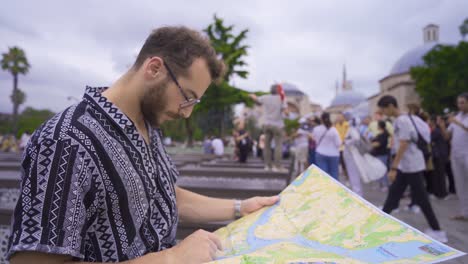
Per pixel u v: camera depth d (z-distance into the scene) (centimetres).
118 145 107
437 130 718
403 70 6588
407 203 684
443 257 100
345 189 155
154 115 120
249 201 166
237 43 2194
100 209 104
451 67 3566
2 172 511
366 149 593
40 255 90
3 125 4903
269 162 616
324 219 140
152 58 114
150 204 116
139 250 111
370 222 128
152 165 119
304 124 1075
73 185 94
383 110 446
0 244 231
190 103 120
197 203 165
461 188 524
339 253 112
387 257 104
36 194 91
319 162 641
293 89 8969
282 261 100
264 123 616
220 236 148
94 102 110
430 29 7006
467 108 495
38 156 94
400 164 430
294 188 171
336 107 9144
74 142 98
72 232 92
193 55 116
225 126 2791
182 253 105
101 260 105
